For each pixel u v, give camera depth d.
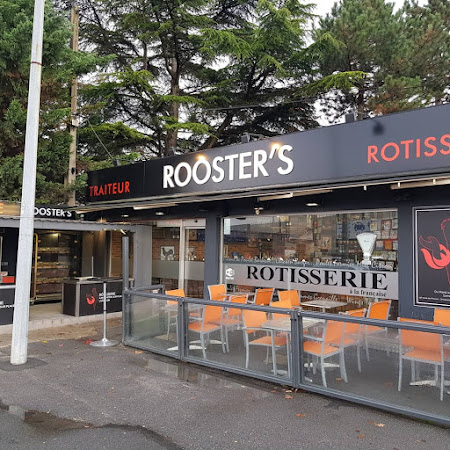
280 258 9.60
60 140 15.00
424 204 7.44
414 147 7.30
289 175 8.88
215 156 10.27
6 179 13.55
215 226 10.50
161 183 11.51
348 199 8.45
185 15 19.41
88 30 20.83
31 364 6.61
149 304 7.41
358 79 18.89
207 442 4.15
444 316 6.00
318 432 4.34
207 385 5.71
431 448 4.00
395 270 7.92
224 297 9.07
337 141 8.23
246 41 20.52
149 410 4.89
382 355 4.82
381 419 4.64
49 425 4.52
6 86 13.68
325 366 5.25
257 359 5.89
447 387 4.41
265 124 22.20
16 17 12.76
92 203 13.37
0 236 11.49
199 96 21.42
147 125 21.33
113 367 6.49
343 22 19.42
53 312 10.62
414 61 19.11
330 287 8.82
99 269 13.52
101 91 19.50
